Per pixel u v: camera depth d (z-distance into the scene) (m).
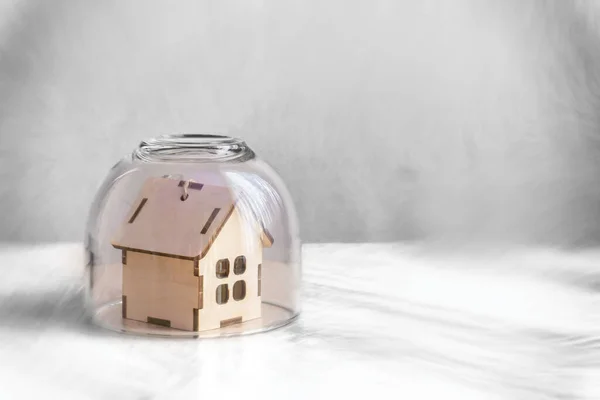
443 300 1.76
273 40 2.15
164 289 1.53
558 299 1.77
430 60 2.19
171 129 2.16
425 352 1.46
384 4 2.17
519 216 2.25
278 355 1.43
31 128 2.10
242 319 1.57
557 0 2.19
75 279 1.84
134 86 2.13
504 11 2.19
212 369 1.37
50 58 2.09
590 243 2.23
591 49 2.21
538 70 2.21
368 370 1.37
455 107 2.21
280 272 1.66
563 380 1.35
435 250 2.15
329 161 2.20
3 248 2.08
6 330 1.53
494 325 1.61
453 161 2.23
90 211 1.69
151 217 1.54
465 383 1.33
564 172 2.24
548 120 2.23
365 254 2.10
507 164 2.23
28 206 2.12
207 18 2.13
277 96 2.17
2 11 2.05
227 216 1.51
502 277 1.94
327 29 2.16
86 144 2.13
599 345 1.50
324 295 1.78
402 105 2.20
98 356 1.41
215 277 1.52
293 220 1.70
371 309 1.69
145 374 1.35
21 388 1.29
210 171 1.58
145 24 2.11
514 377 1.36
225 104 2.16
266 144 2.19
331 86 2.18
